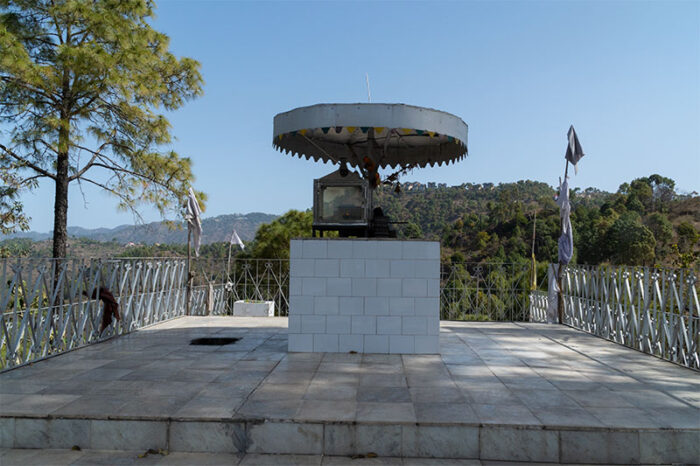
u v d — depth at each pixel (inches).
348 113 232.1
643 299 259.4
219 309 473.4
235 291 518.9
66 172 457.1
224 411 150.2
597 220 2094.0
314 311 244.5
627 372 208.7
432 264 243.8
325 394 170.6
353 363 220.5
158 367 210.8
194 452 142.6
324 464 135.6
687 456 137.3
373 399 164.7
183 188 489.1
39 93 406.6
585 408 156.4
